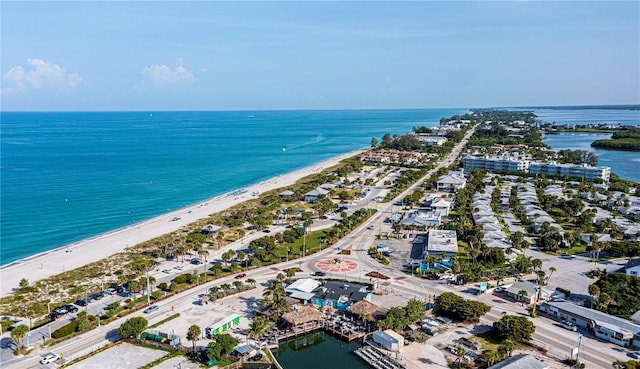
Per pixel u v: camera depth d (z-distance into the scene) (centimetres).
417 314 13850
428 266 18638
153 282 17600
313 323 14300
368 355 12488
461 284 17262
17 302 15925
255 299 16100
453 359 12131
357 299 15388
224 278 18038
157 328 13912
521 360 11175
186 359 12250
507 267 18438
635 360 11750
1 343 13088
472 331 13650
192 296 16362
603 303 14788
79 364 11938
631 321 13862
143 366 11862
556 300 15525
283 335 13588
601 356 12219
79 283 17700
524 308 15212
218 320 14475
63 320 14562
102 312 14900
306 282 16850
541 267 18850
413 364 11912
